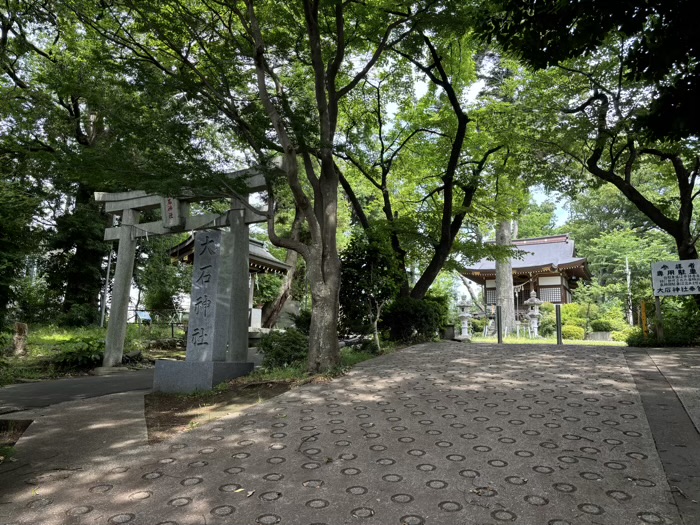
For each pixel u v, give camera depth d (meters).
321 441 5.06
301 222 21.97
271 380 8.06
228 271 9.81
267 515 3.53
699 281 10.62
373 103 15.33
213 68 10.02
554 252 31.88
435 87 14.95
